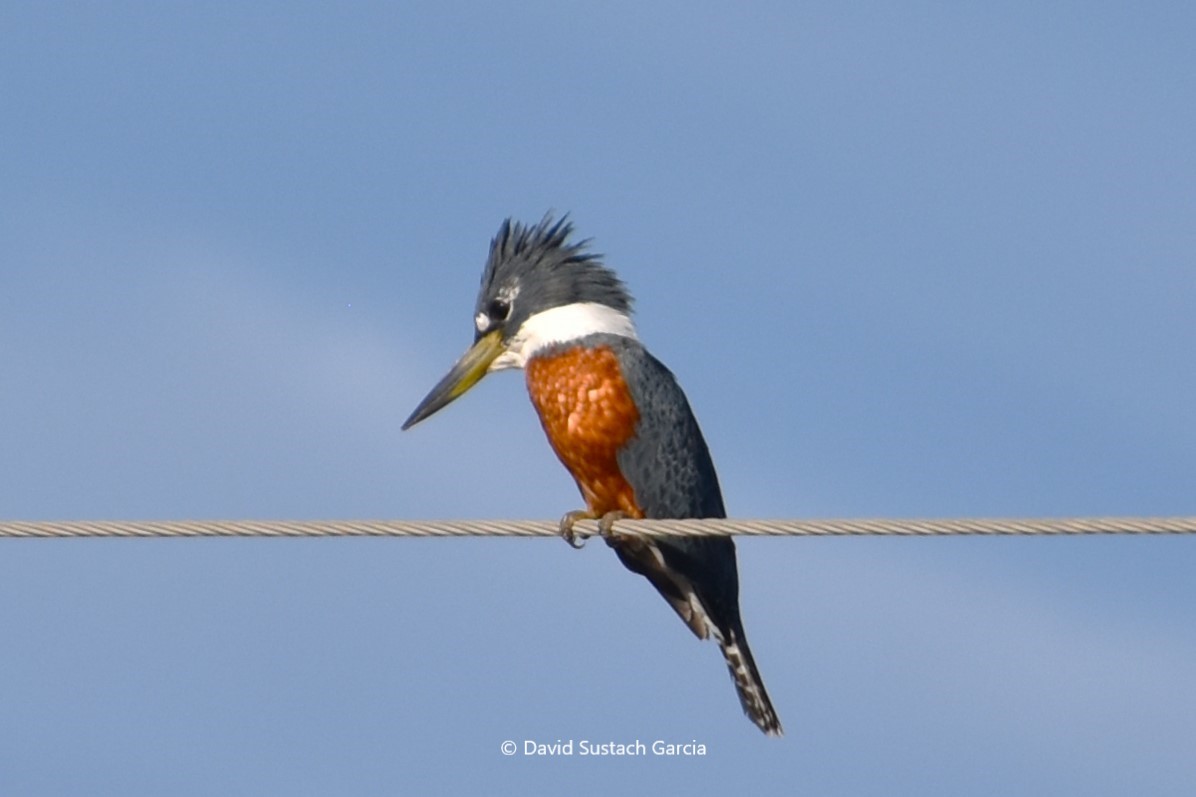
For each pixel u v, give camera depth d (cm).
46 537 980
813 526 965
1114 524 927
